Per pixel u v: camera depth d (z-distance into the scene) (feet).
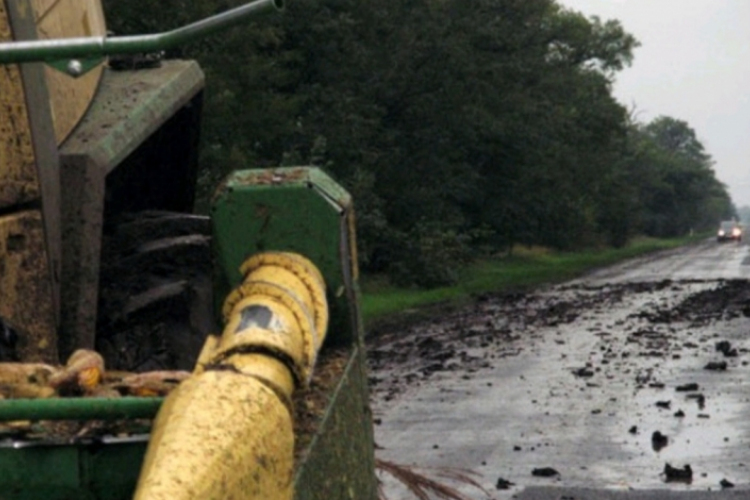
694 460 30.76
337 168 112.57
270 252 10.61
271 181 10.74
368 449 10.78
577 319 73.36
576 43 210.79
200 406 7.29
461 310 85.10
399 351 58.49
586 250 237.04
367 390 11.25
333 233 10.64
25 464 8.73
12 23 13.67
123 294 15.74
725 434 34.19
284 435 7.59
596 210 246.27
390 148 127.44
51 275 13.53
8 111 13.26
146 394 9.64
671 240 372.58
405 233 118.83
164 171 19.83
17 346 13.29
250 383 7.61
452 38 129.08
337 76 115.85
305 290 10.15
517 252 197.88
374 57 123.24
